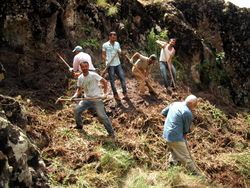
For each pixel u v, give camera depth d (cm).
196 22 1302
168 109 812
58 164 743
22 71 985
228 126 1041
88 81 800
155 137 880
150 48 1189
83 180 711
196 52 1227
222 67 1262
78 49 919
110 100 966
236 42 1308
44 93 944
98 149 790
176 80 1145
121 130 888
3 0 1003
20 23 1018
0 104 667
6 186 547
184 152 784
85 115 908
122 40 1170
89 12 1138
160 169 804
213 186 791
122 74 963
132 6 1216
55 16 1068
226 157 893
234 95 1256
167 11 1249
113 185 730
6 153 577
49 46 1056
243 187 834
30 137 776
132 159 798
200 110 1034
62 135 816
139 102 980
